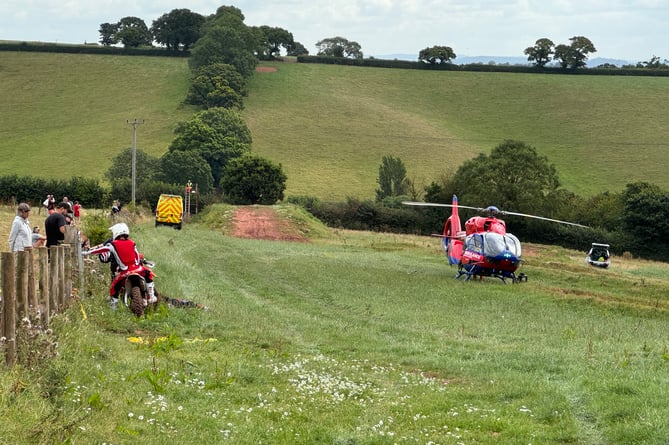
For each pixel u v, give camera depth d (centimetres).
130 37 16362
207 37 14112
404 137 12300
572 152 11362
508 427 888
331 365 1266
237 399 1002
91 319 1394
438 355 1381
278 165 8844
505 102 13762
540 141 11944
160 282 2108
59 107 13125
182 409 920
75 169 10594
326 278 2814
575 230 6700
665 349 1411
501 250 2931
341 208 7650
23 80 14112
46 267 1134
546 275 3391
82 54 15612
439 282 2852
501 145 7181
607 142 11669
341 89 14512
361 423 916
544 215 6831
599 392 996
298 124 12719
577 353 1380
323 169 10925
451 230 3559
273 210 6238
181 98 13462
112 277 1590
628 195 7306
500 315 2064
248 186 8644
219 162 10494
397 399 1040
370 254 4244
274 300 2248
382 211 7481
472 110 13538
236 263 3250
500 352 1403
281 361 1269
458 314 2056
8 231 3150
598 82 14362
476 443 835
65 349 1062
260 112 13125
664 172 10431
